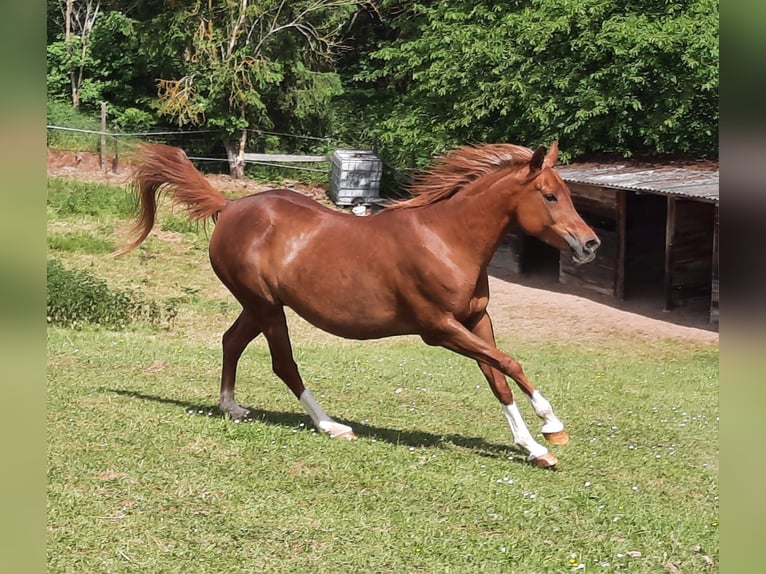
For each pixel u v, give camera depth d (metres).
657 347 16.75
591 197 20.62
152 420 8.54
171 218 25.25
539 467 8.02
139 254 22.25
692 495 7.54
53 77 32.44
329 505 6.70
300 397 8.65
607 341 17.16
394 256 8.00
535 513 6.79
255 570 5.63
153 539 5.96
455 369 13.36
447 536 6.29
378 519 6.50
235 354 8.98
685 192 17.44
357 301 8.16
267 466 7.45
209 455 7.63
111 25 32.34
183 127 32.31
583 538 6.39
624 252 19.89
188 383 10.65
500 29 24.23
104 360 11.71
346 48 33.97
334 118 33.59
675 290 19.16
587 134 22.59
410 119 26.28
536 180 7.77
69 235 22.77
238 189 29.42
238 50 30.36
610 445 9.04
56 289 16.25
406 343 16.67
